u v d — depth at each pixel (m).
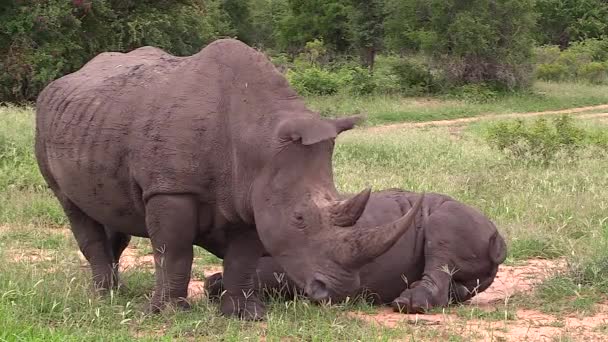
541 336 7.30
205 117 7.52
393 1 43.50
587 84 49.34
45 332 6.71
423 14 43.12
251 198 7.26
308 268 6.75
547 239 11.56
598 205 13.10
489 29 41.69
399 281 8.61
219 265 10.83
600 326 7.65
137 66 8.34
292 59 53.28
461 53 42.03
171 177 7.51
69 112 8.38
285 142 7.04
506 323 7.77
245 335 7.00
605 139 20.88
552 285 9.09
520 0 42.12
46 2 32.06
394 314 8.21
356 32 47.97
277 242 6.95
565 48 63.53
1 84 31.64
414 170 17.56
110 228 8.70
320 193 6.88
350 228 6.64
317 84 39.19
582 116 35.75
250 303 7.93
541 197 13.85
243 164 7.33
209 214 7.69
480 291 8.87
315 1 52.72
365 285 8.48
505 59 42.47
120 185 7.98
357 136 23.50
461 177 15.88
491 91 41.66
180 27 37.00
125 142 7.82
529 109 38.94
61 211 13.16
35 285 7.67
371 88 40.34
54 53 32.12
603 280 9.20
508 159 18.97
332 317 7.57
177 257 7.70
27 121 18.95
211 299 8.55
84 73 8.90
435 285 8.40
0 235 11.67
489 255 8.65
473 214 8.73
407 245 8.59
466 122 33.75
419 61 43.56
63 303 7.60
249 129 7.33
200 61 7.81
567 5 63.41
